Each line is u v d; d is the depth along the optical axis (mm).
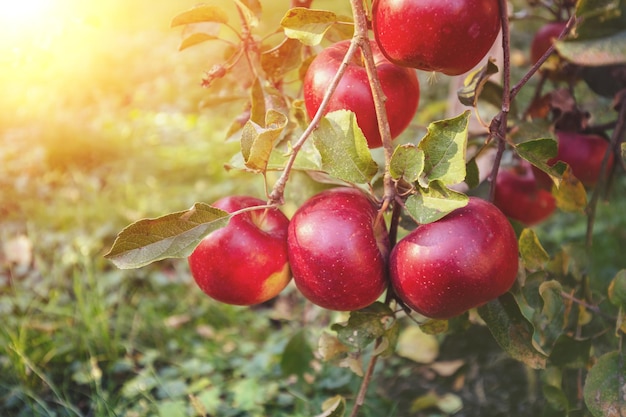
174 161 2314
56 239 1735
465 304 579
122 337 1328
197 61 3260
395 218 606
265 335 1368
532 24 1570
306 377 1182
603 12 552
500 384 1020
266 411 1127
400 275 582
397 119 625
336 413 673
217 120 2742
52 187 2199
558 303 725
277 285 615
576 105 833
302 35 601
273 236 608
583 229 1548
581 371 843
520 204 824
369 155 583
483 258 565
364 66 623
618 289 685
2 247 1738
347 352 675
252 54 699
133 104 3033
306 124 661
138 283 1531
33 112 2641
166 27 3906
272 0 3082
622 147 645
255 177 2008
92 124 2730
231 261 592
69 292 1484
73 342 1237
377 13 580
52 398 1122
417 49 567
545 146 620
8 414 1078
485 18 562
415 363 1051
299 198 762
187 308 1421
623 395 679
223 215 563
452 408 1044
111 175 2252
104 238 1751
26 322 1271
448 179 562
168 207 1934
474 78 672
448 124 563
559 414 795
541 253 681
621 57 550
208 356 1259
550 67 861
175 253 553
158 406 1060
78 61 3039
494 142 793
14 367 1138
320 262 573
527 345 641
